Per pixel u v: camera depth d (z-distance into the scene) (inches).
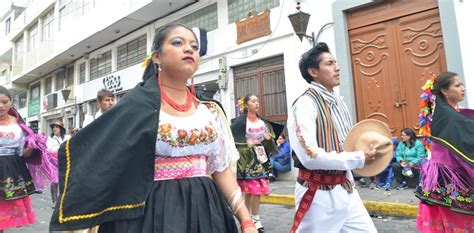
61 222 54.9
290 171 355.9
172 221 60.1
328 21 328.5
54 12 747.4
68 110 748.0
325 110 91.5
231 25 419.2
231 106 416.8
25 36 895.1
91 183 55.8
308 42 342.3
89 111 683.4
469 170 105.7
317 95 93.0
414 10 286.2
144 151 59.7
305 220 91.6
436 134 114.1
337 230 90.0
